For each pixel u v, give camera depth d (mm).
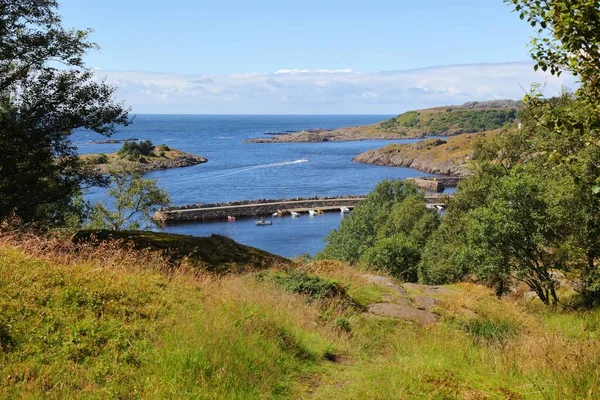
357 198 98000
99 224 30750
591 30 5793
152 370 5059
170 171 135500
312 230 77000
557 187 15633
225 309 6973
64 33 15586
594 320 12453
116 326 5922
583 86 6426
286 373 5824
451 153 147625
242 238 70875
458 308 11391
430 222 45250
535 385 5469
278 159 173625
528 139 29125
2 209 14094
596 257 16453
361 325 9227
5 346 4988
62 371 4766
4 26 14148
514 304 14758
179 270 9578
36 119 15328
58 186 16156
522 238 16625
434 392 5078
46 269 7176
